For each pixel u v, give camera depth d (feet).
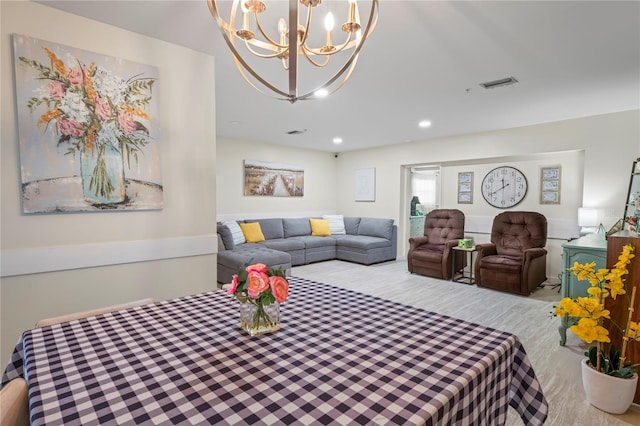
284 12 6.09
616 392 5.84
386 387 2.80
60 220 6.18
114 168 6.67
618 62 8.27
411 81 9.63
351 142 20.07
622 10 5.98
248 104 12.05
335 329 4.12
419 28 6.67
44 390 2.76
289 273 14.88
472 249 14.80
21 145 5.74
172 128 7.48
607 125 12.92
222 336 3.90
